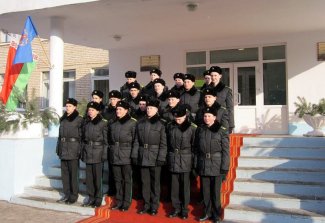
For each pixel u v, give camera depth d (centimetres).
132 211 573
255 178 611
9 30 964
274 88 961
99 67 1433
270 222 509
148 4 709
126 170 578
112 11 752
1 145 712
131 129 577
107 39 1013
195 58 1047
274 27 874
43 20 833
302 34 919
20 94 767
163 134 550
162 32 930
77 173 634
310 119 796
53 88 804
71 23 853
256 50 980
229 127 572
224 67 1014
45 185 717
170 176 557
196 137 530
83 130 618
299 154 648
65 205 623
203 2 690
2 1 778
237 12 754
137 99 645
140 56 1108
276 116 952
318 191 552
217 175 512
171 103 566
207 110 518
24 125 732
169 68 1066
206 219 522
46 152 756
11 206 661
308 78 910
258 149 674
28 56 739
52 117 771
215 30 906
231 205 553
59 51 809
